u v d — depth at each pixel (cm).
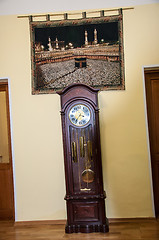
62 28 305
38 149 307
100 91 303
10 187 329
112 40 301
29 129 308
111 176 300
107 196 300
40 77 307
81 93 274
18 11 311
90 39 302
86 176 274
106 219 280
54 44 305
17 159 308
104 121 302
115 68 301
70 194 273
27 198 306
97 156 271
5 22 312
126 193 298
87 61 303
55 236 265
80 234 267
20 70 310
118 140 301
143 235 256
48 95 307
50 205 304
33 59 307
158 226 278
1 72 312
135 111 300
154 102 322
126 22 302
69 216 272
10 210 328
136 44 301
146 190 296
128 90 300
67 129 276
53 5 308
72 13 306
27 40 311
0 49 312
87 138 276
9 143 329
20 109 309
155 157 320
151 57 300
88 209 271
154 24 300
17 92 310
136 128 300
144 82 300
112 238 253
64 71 305
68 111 276
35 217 304
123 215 298
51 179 305
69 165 275
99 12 304
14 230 287
